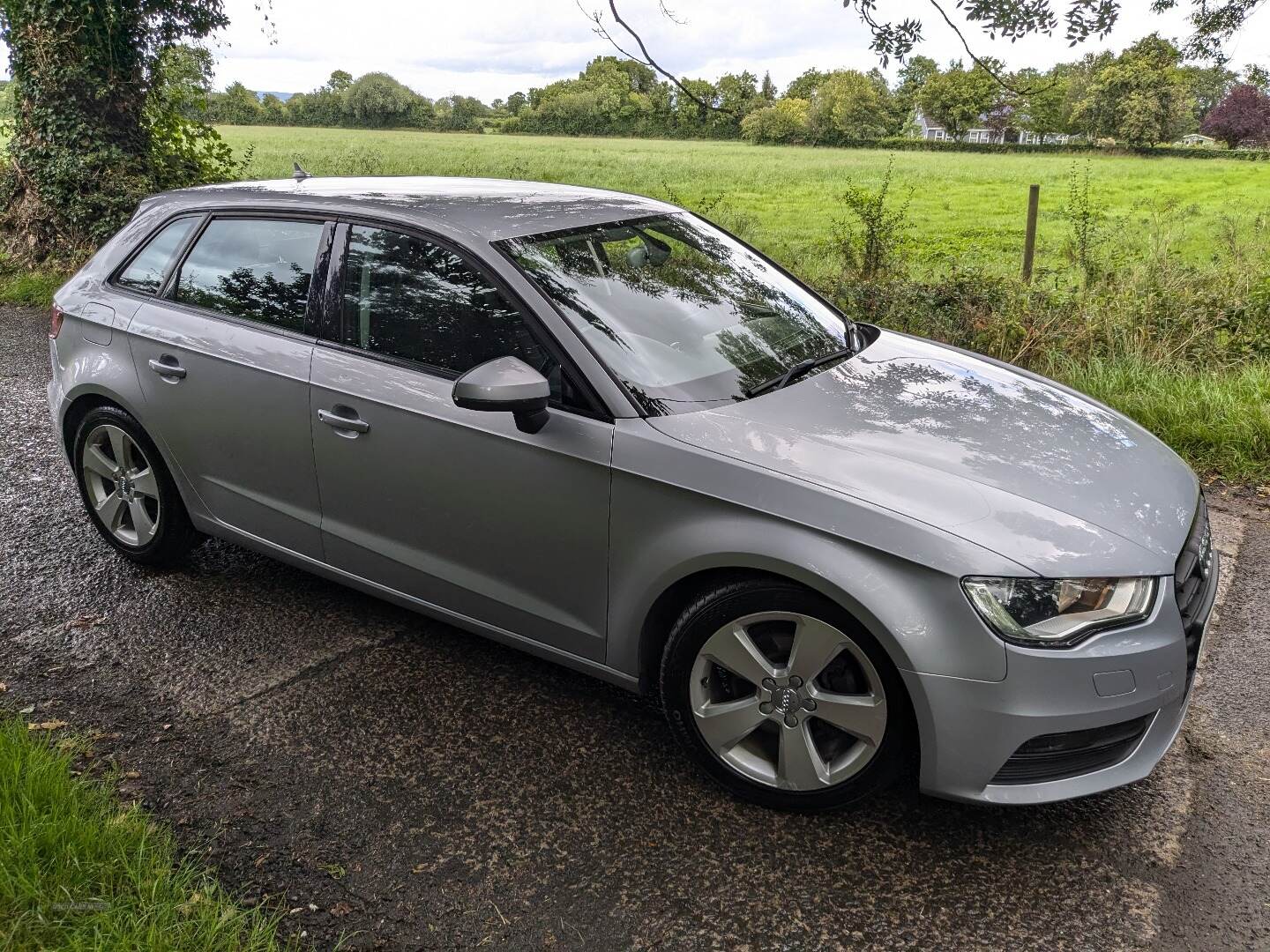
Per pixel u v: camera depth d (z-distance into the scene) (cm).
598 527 283
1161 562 251
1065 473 274
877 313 785
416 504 321
